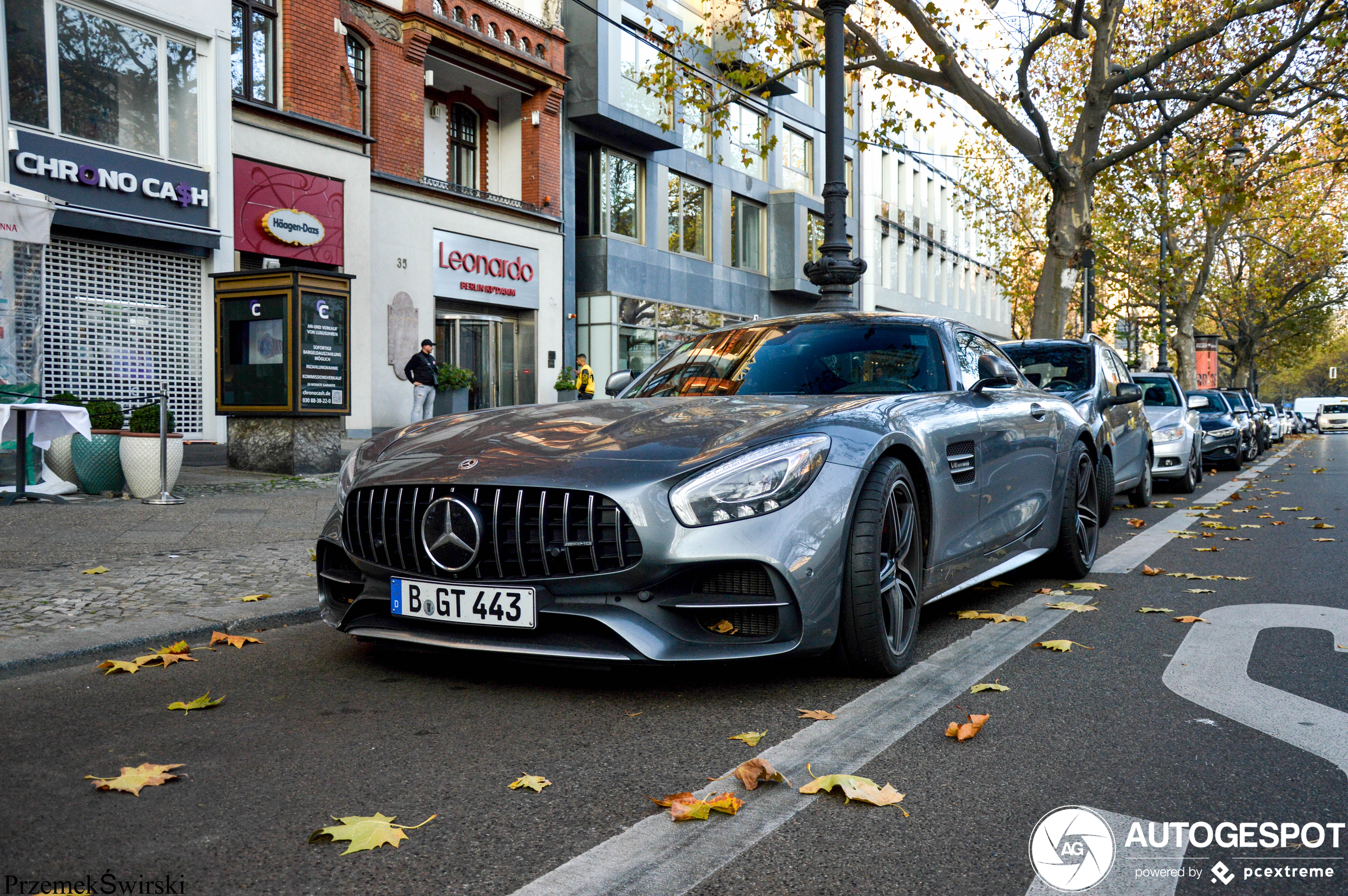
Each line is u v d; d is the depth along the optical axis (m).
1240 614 4.67
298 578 5.25
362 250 15.86
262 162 14.28
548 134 20.31
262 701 3.26
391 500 3.34
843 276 11.56
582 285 22.42
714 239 26.00
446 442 3.57
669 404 3.86
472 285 18.69
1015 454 4.82
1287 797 2.45
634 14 21.94
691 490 3.07
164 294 12.88
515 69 19.17
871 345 4.65
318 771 2.62
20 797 2.44
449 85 19.38
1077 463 5.71
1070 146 18.95
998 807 2.39
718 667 3.63
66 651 3.73
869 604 3.35
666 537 3.03
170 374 12.95
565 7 21.16
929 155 39.50
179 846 2.16
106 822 2.28
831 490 3.24
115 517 7.47
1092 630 4.33
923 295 40.31
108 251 12.24
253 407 11.06
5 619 4.23
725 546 3.04
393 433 4.00
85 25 11.91
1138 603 4.99
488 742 2.85
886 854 2.13
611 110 21.19
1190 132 21.89
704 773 2.61
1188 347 31.67
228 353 11.23
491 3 18.64
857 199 33.66
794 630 3.14
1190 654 3.89
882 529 3.46
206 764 2.67
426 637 3.27
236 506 8.29
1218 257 38.09
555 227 20.66
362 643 4.07
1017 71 17.48
